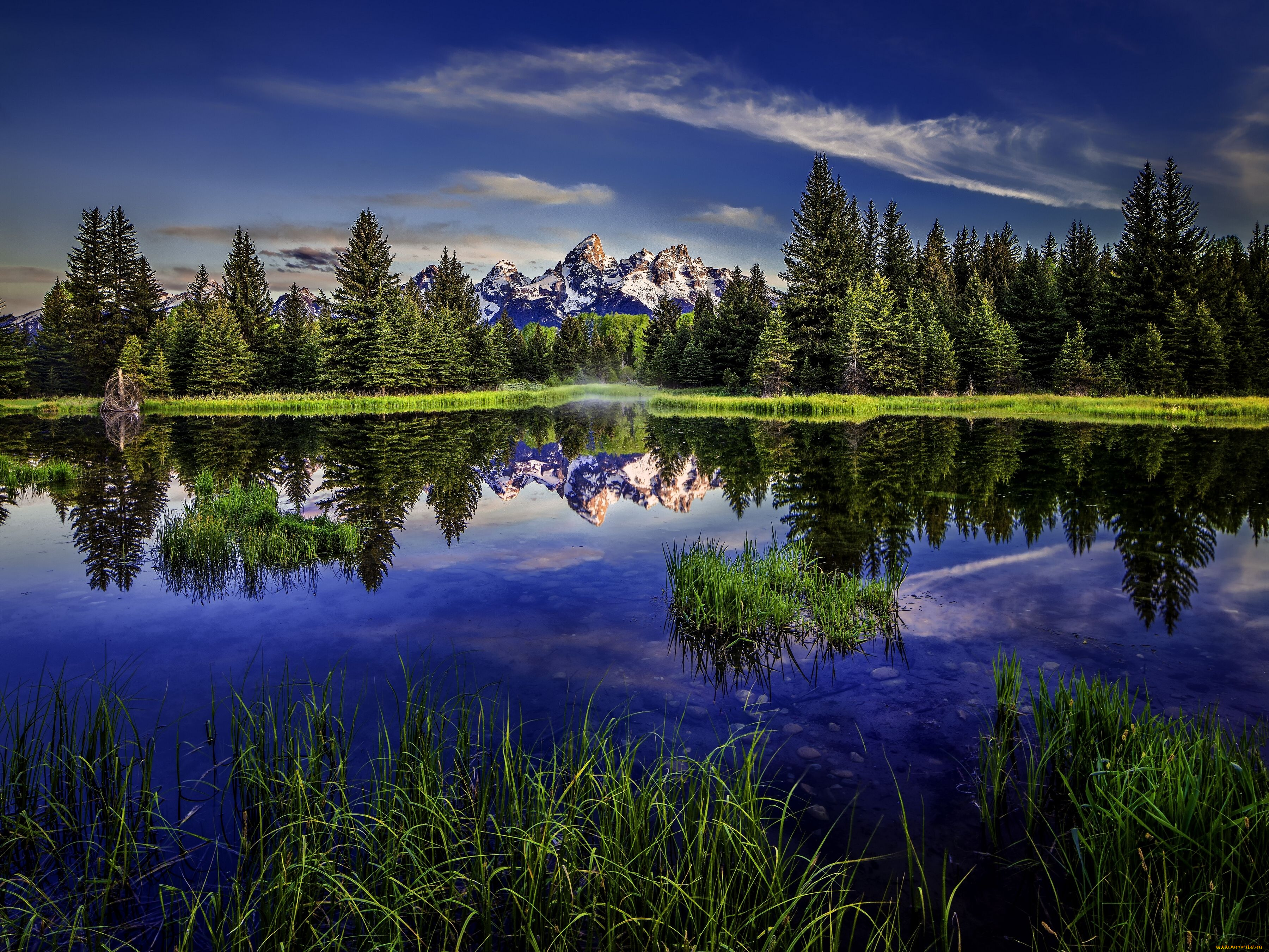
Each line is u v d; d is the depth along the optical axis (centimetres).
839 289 4659
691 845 281
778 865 262
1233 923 237
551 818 297
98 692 458
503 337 7469
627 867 269
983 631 563
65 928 255
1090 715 376
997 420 2877
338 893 269
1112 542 851
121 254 5609
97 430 2797
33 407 4303
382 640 555
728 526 992
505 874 287
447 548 875
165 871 294
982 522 974
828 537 900
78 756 352
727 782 342
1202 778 309
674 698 450
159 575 758
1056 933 253
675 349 6544
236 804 340
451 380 5772
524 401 5697
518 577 741
